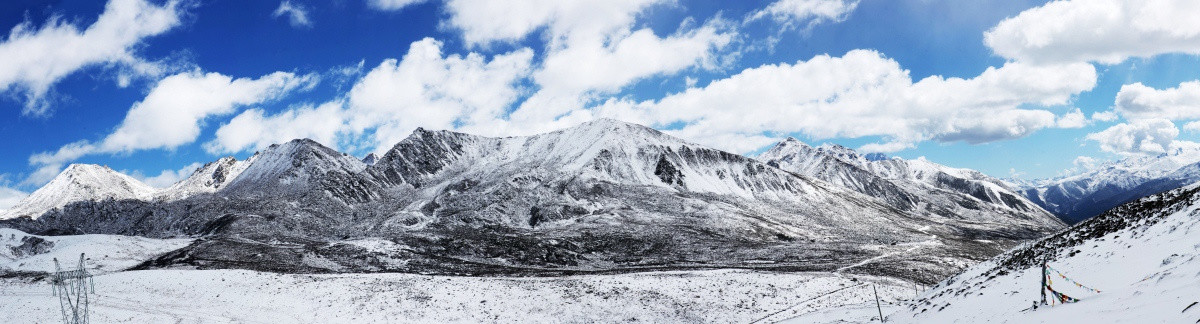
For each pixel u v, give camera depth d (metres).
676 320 63.47
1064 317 23.05
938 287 54.88
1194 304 17.53
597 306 67.06
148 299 66.38
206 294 68.25
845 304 66.12
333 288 70.50
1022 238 196.38
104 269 98.38
